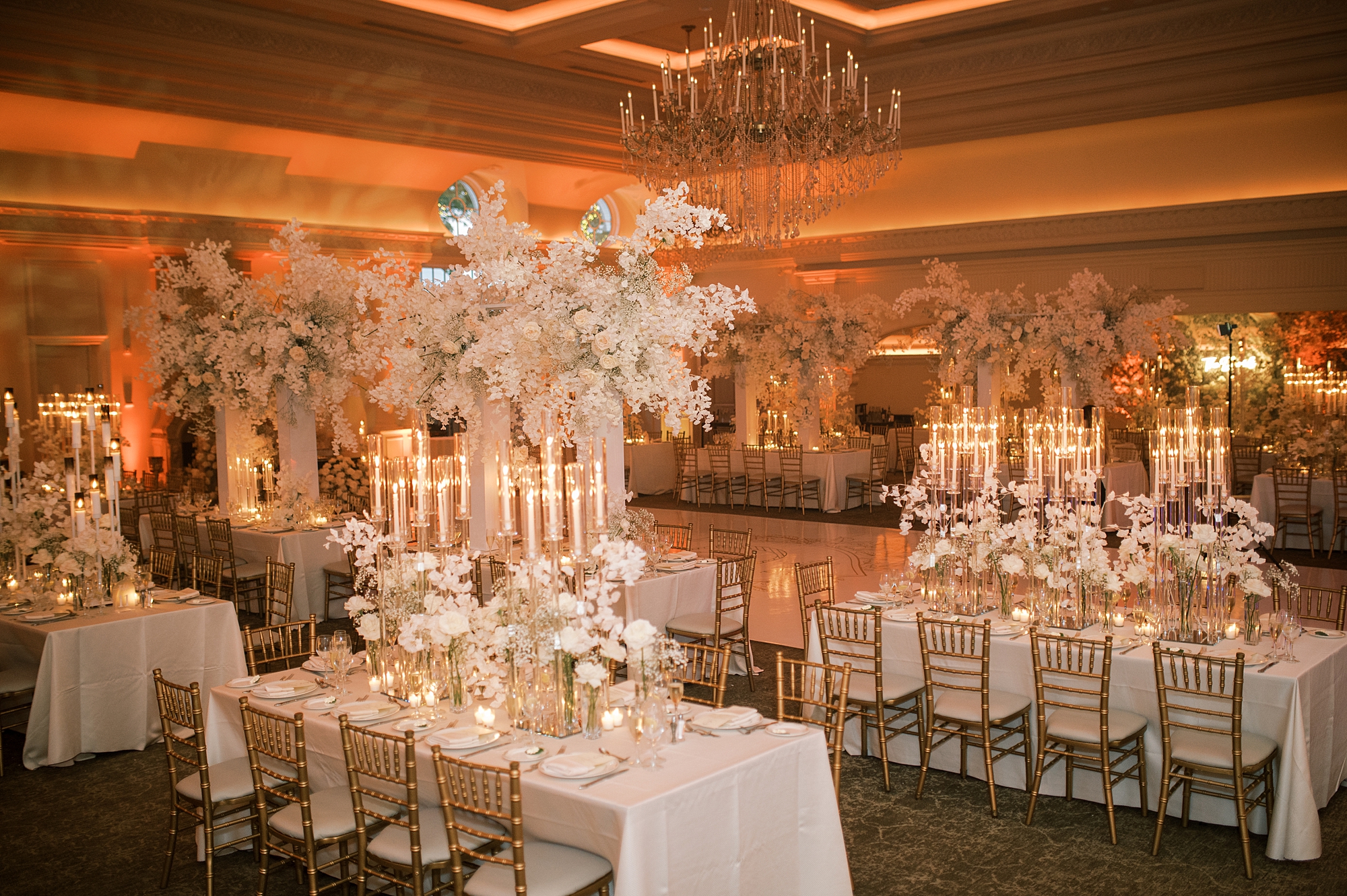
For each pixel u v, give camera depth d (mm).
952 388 15273
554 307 4949
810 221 12031
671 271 5160
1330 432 12664
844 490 16438
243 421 10695
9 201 12672
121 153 13156
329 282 10102
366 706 4645
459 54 13445
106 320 14000
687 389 5113
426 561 4840
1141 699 5270
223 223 14312
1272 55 11984
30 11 10203
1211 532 5457
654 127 11414
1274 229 14141
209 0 11273
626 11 11875
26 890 4703
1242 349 19266
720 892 3758
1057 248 16219
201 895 4645
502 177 16688
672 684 4051
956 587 6387
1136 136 14797
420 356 5992
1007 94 13703
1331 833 4980
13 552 7332
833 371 16609
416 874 3793
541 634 4203
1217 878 4574
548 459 4254
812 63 11242
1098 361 13445
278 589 7324
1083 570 5852
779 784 4012
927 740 5574
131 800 5746
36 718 6195
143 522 11445
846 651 6359
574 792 3572
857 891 4496
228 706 5000
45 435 12422
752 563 7691
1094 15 12523
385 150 14898
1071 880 4578
